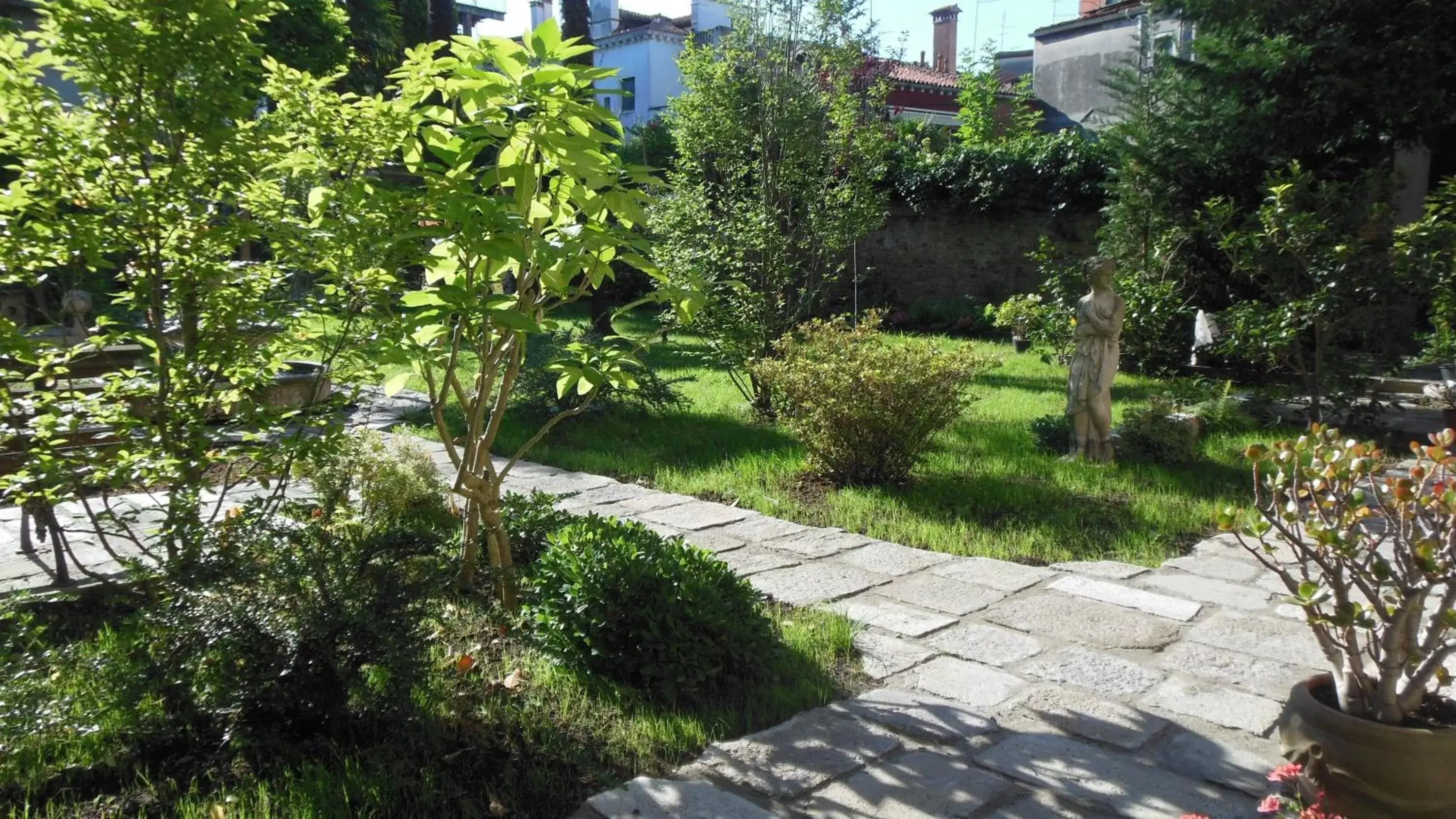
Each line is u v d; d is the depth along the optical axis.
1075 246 19.11
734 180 11.78
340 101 4.29
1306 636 4.80
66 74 3.74
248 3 3.85
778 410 9.14
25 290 5.40
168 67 3.65
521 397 10.52
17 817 3.06
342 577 3.62
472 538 5.12
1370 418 9.97
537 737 3.65
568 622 4.26
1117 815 3.21
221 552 3.63
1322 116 12.70
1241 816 3.21
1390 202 10.36
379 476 6.02
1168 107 14.80
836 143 11.98
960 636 4.82
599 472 8.50
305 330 4.33
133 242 3.83
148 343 4.10
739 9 11.81
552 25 4.28
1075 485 7.75
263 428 4.11
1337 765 3.02
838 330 8.59
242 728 3.44
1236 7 13.00
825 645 4.60
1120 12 25.56
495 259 4.18
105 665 3.56
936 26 37.59
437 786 3.28
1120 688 4.22
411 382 5.09
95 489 4.60
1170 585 5.56
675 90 34.69
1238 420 10.38
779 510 7.21
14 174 4.41
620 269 21.27
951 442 9.30
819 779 3.40
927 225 20.81
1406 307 9.81
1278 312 9.98
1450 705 3.20
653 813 3.16
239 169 3.96
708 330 10.95
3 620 4.11
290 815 3.08
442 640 4.40
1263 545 3.31
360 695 3.51
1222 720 3.91
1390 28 12.13
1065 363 13.44
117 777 3.34
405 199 4.27
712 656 4.12
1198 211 12.67
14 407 3.97
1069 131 23.66
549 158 4.39
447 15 16.06
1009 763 3.54
